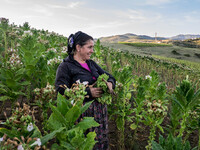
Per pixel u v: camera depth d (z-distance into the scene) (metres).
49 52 5.19
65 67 2.22
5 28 5.49
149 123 2.84
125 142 3.16
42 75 3.71
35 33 9.75
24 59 3.95
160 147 1.45
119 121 3.19
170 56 39.81
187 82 2.49
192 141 3.36
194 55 43.31
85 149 1.28
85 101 2.15
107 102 2.20
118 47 40.47
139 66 12.39
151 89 4.07
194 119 2.86
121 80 3.21
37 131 1.38
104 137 2.28
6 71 2.98
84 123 1.51
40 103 2.40
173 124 3.03
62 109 1.52
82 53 2.25
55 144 1.39
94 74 2.34
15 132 1.32
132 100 5.07
